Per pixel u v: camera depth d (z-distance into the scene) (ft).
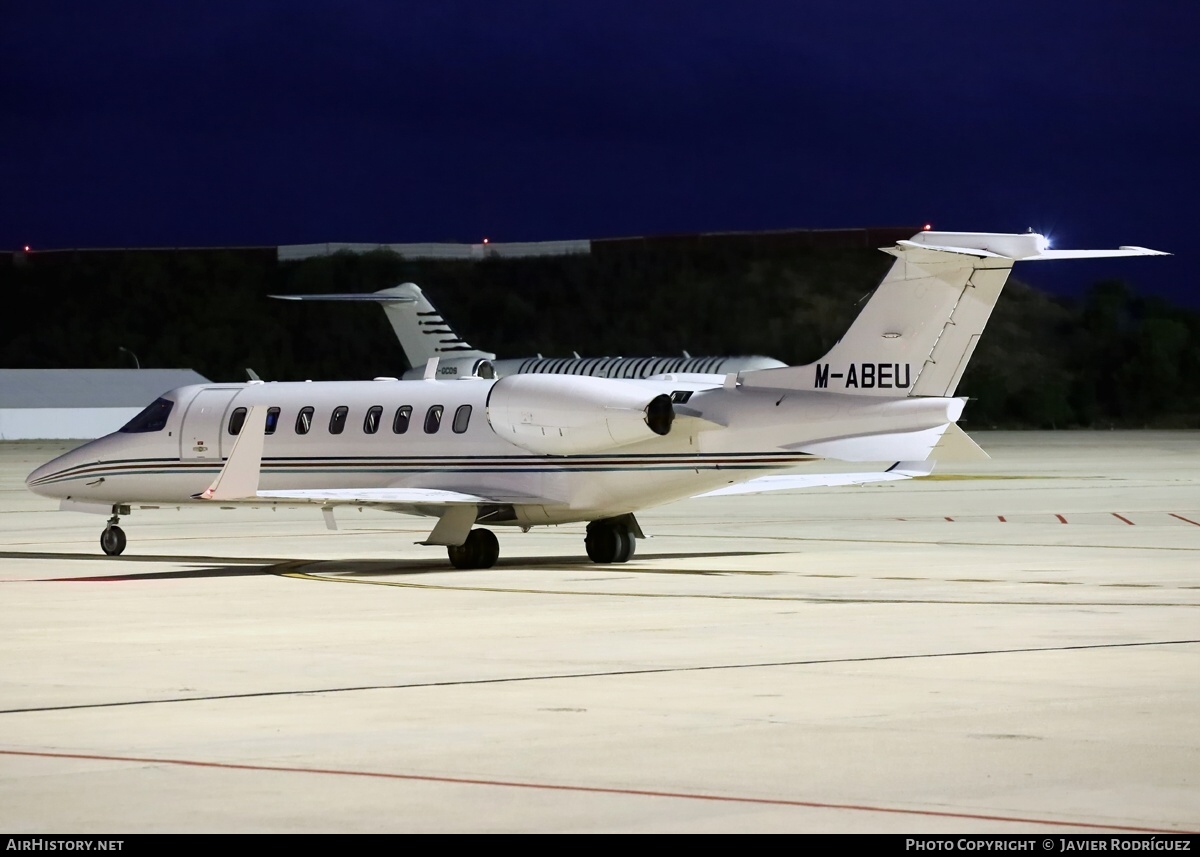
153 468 228.22
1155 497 339.77
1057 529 255.70
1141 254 183.21
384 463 214.28
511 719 94.38
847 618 142.82
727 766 81.56
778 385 194.80
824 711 96.32
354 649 124.77
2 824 70.85
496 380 211.82
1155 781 78.02
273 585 178.19
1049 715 94.73
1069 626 136.15
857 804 73.67
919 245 186.19
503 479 205.67
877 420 188.96
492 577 186.50
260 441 183.32
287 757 84.33
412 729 91.61
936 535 245.86
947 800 74.38
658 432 193.16
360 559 215.31
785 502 339.36
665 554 217.56
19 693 104.58
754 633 132.77
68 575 192.75
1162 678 108.17
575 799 74.84
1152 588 167.12
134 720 94.94
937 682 106.73
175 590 172.96
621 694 102.73
